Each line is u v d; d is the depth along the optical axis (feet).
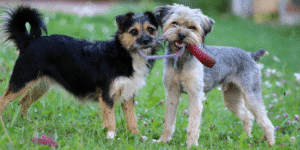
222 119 18.89
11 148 10.86
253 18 83.87
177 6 15.15
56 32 35.04
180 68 14.15
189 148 13.41
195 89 14.17
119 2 79.92
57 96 17.42
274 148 14.57
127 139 13.51
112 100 14.10
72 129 14.05
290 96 25.14
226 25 69.56
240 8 86.22
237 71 16.66
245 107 17.66
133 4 74.08
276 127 17.79
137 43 13.62
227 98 17.80
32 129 12.90
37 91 15.39
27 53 14.37
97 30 38.91
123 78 13.87
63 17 42.75
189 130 14.12
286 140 15.98
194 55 13.76
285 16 84.79
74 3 69.31
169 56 13.46
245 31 65.10
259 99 16.66
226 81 16.80
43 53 14.37
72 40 14.99
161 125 16.75
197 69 14.24
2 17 14.87
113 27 42.45
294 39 62.44
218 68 15.81
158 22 14.60
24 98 15.35
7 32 14.88
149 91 20.98
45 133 13.17
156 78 24.41
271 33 67.05
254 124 19.20
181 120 17.47
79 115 16.62
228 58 16.33
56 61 14.52
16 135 12.14
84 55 14.44
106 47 14.32
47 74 14.58
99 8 65.62
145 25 13.93
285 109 21.77
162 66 28.32
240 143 14.16
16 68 14.39
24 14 14.76
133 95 14.85
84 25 39.60
